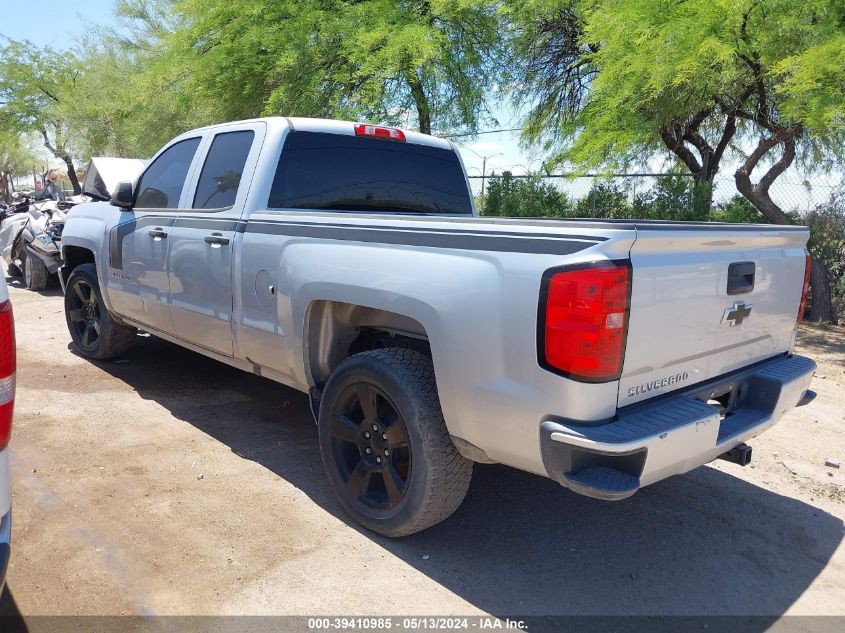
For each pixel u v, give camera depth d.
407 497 3.15
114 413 4.89
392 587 2.97
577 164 9.53
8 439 2.20
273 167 4.12
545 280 2.59
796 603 3.01
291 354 3.76
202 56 12.09
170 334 4.98
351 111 11.01
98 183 10.12
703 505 3.90
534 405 2.66
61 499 3.59
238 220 4.12
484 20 11.70
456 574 3.10
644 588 3.07
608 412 2.62
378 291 3.19
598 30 8.63
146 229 4.98
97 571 2.98
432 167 5.02
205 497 3.69
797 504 3.96
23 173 54.38
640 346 2.67
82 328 6.37
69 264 6.36
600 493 2.54
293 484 3.90
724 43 7.68
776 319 3.54
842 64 6.77
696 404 2.87
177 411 5.00
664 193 11.69
